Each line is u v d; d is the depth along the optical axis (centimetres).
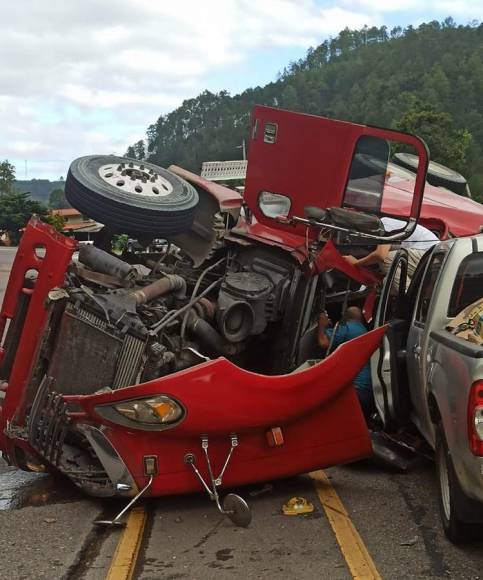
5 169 9612
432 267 586
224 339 608
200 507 537
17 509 537
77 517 518
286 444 535
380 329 562
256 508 536
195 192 694
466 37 14612
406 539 470
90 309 534
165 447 495
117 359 527
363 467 637
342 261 632
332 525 494
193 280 694
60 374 536
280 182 667
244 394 496
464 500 428
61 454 514
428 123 4653
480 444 392
